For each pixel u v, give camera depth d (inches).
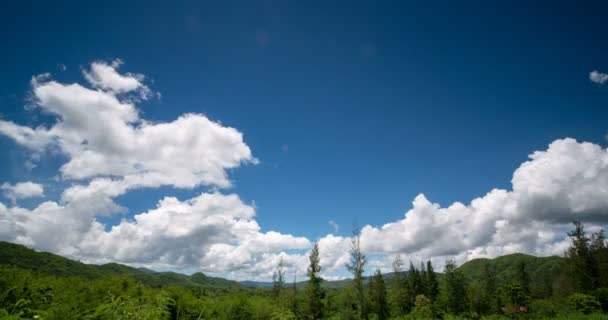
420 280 3120.1
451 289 2274.9
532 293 2640.3
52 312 263.3
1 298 440.5
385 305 2094.0
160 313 204.1
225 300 1185.4
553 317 1651.1
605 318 1325.0
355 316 1899.6
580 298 1590.8
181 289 812.0
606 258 1947.6
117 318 196.4
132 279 810.8
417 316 2167.8
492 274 2952.8
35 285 509.4
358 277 1908.2
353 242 1968.5
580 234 1988.2
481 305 2096.5
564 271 2199.8
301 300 1910.7
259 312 1190.9
